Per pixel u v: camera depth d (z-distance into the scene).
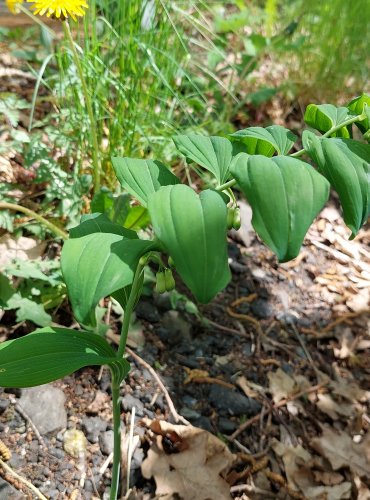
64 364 0.34
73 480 0.51
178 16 0.87
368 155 0.33
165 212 0.28
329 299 0.80
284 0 1.24
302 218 0.28
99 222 0.39
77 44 0.68
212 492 0.52
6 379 0.33
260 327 0.73
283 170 0.29
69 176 0.71
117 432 0.42
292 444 0.61
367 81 1.14
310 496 0.56
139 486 0.52
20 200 0.71
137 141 0.76
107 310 0.64
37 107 0.85
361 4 1.02
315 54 1.08
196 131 0.81
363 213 0.32
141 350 0.64
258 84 1.10
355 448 0.61
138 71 0.71
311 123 0.41
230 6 1.30
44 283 0.62
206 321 0.70
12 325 0.60
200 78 0.97
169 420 0.58
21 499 0.48
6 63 0.92
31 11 1.01
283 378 0.67
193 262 0.26
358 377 0.71
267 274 0.81
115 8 0.82
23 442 0.52
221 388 0.63
